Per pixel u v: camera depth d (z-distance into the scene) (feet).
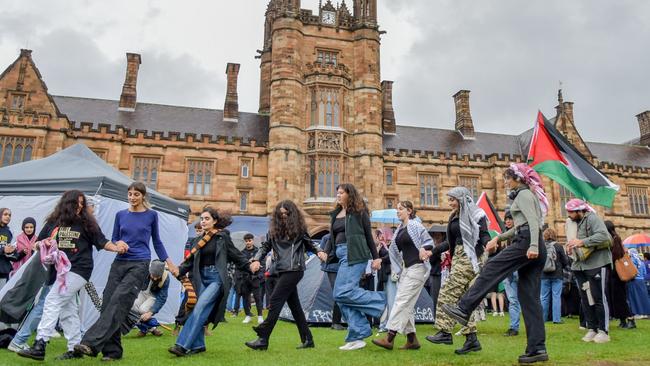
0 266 29.50
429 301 41.47
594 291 28.35
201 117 128.16
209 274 22.80
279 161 112.37
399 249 26.21
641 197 145.59
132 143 110.52
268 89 141.79
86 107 120.26
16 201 36.27
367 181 116.16
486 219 26.08
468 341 23.72
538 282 21.15
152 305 30.48
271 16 148.46
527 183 22.43
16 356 21.20
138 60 127.95
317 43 125.49
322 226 104.73
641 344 26.81
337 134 117.60
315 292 39.17
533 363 20.26
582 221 29.25
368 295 24.35
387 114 143.43
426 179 130.52
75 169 37.99
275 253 24.17
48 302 20.39
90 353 19.83
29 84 104.17
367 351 23.57
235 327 36.96
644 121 177.27
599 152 160.25
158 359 21.06
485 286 20.90
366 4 129.59
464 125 151.74
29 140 100.37
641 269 47.73
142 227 22.09
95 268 33.63
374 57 125.80
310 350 23.76
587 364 20.18
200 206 110.93
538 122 40.45
